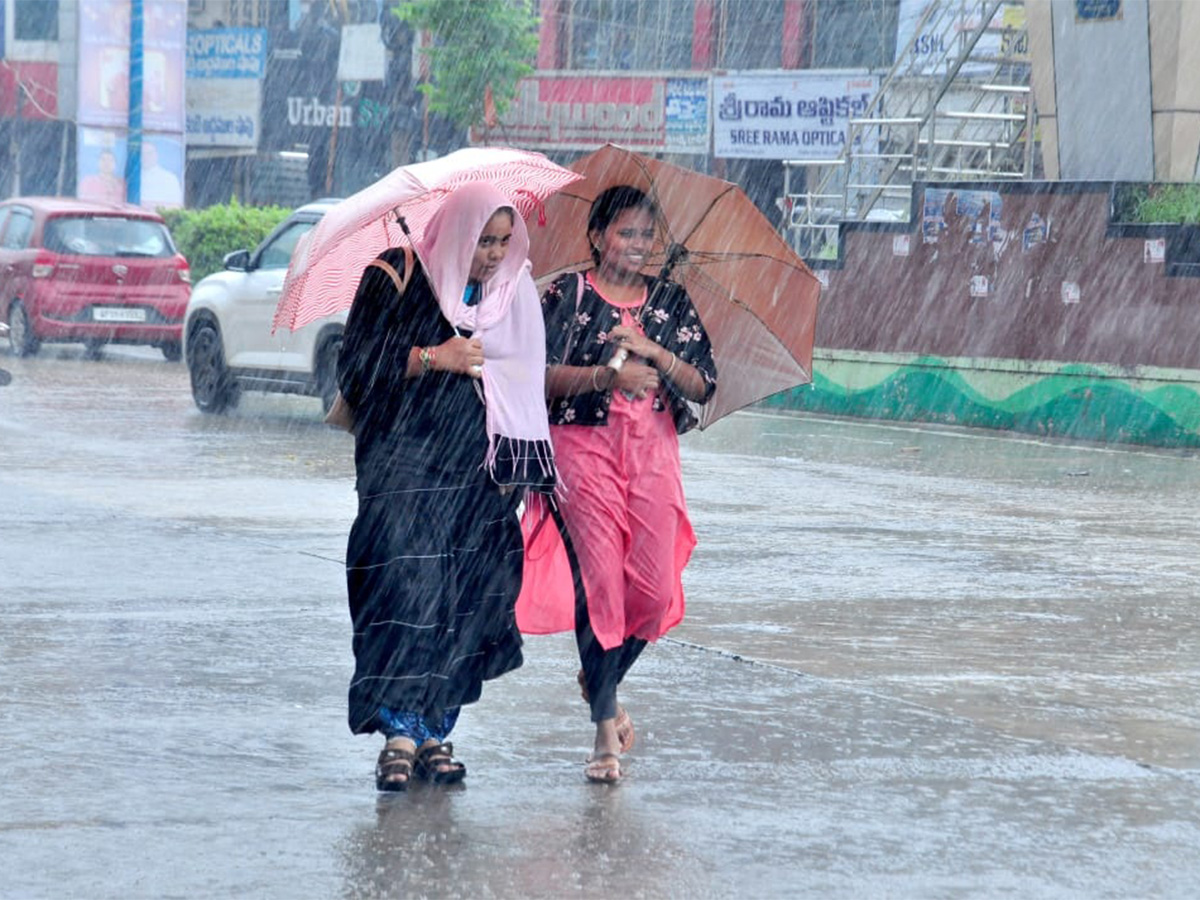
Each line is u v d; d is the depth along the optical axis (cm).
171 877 1092
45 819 1201
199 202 10538
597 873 1120
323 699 1559
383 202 1264
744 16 8394
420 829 1202
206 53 10319
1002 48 5684
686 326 1349
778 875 1123
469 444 1294
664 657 1766
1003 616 2017
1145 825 1251
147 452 3422
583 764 1377
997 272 4372
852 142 5203
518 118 8906
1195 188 4162
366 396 1287
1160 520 2870
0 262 5772
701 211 1355
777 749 1432
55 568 2156
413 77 9700
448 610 1308
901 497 3086
